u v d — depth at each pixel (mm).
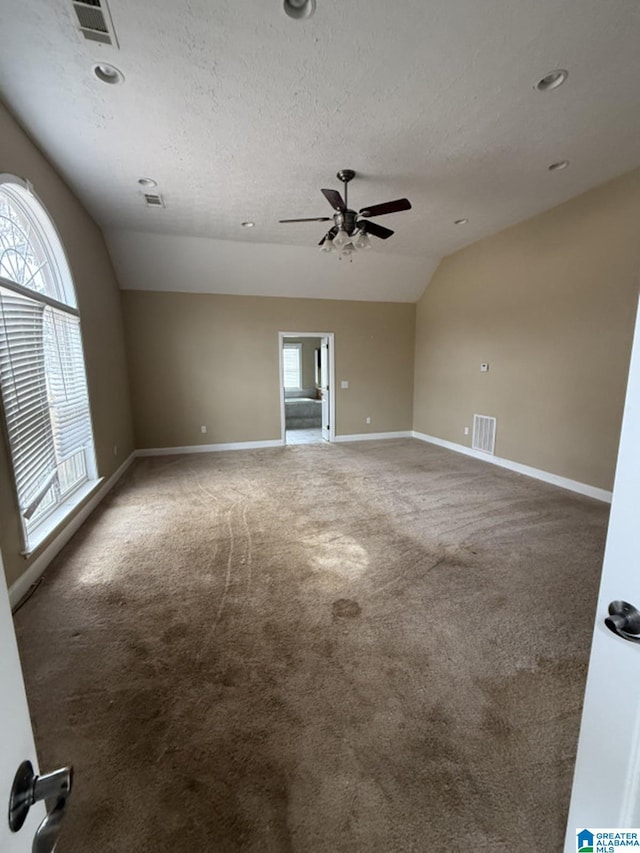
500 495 3971
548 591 2311
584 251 3766
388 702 1554
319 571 2551
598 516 3410
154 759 1331
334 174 3293
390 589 2340
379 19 1796
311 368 10555
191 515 3523
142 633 1968
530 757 1331
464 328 5578
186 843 1097
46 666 1751
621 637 574
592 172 3299
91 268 3992
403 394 7047
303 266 5594
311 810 1176
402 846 1088
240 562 2676
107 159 2996
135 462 5445
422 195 3711
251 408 6250
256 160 3043
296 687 1628
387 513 3533
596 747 660
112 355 4684
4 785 442
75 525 3174
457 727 1444
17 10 1721
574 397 3998
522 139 2789
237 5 1720
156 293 5574
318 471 4938
